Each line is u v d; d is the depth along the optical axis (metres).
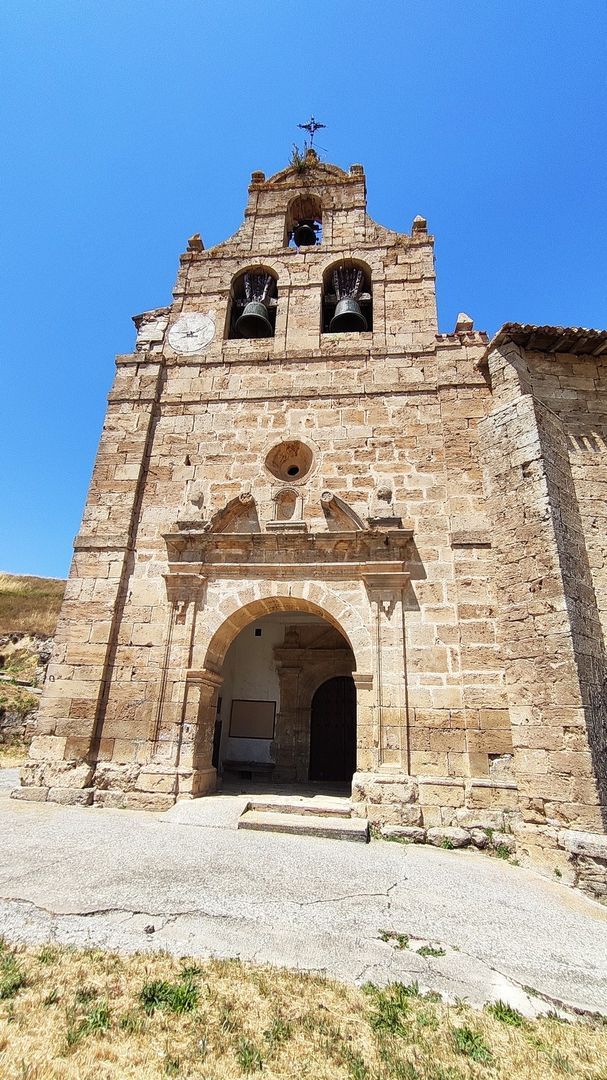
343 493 12.21
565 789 8.17
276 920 5.61
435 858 8.25
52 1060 3.45
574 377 11.27
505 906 6.55
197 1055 3.62
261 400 13.46
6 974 4.32
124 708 11.07
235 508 12.23
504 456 10.53
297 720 16.11
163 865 6.90
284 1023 3.98
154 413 13.70
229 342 14.51
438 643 10.59
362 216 15.54
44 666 23.97
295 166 16.73
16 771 15.20
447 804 9.46
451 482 11.73
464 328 13.27
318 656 16.72
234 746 16.22
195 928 5.34
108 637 11.50
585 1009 4.45
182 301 15.32
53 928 5.15
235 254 15.67
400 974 4.81
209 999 4.19
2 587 35.09
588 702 8.44
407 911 6.11
